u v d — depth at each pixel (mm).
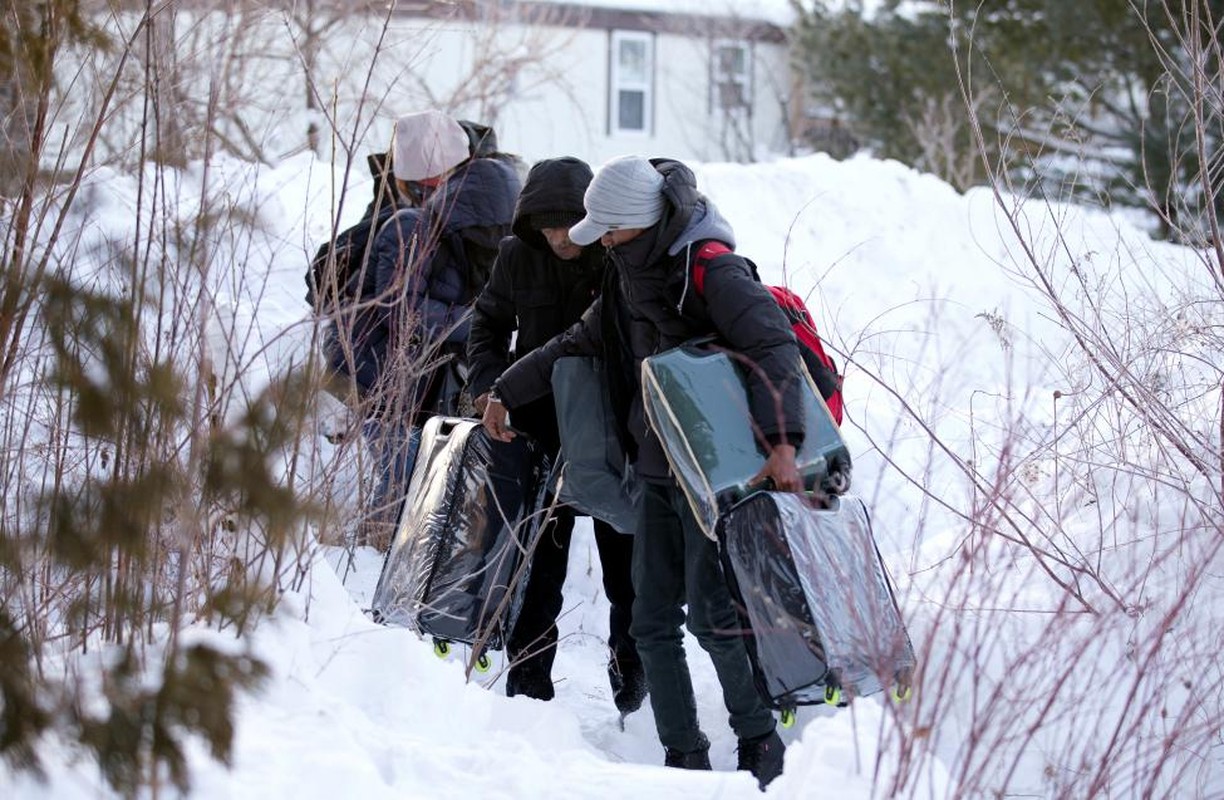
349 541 9992
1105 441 9555
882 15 35188
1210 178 9797
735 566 7438
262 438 6363
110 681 5512
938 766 6539
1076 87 30797
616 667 9281
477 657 8586
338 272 10555
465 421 9148
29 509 6457
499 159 11047
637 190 7703
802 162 21062
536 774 6578
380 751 6484
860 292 18406
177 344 7078
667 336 7988
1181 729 7113
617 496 8625
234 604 6633
